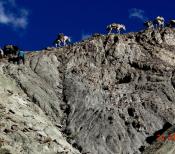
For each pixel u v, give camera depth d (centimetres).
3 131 3962
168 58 6028
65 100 5203
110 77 5697
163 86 5403
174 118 4922
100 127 4678
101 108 4988
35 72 5600
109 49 6109
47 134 4281
